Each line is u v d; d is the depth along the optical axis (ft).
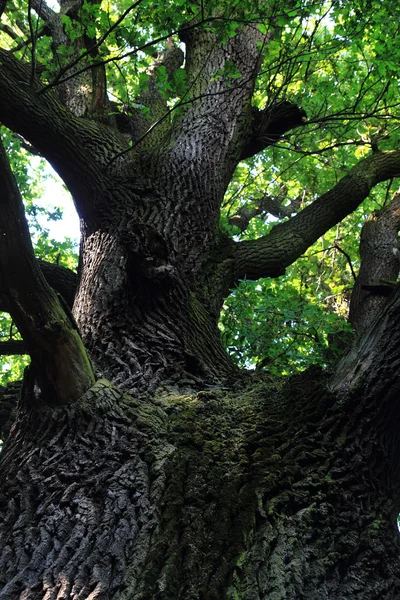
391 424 10.10
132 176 15.60
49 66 15.61
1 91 14.20
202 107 18.07
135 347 12.12
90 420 10.08
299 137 25.40
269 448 9.77
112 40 14.47
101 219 14.74
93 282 13.39
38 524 8.57
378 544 8.82
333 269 29.89
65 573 7.58
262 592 7.37
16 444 10.25
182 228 14.99
